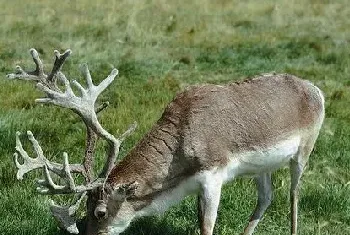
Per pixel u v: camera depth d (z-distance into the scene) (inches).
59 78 340.8
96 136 337.4
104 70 800.3
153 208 347.9
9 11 1197.1
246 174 373.4
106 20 1122.0
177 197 351.6
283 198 440.1
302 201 438.9
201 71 841.5
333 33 1083.3
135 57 872.9
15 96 655.1
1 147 511.8
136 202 341.7
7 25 1053.8
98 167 456.4
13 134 528.4
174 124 347.6
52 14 1172.5
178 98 356.8
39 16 1136.2
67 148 519.8
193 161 344.5
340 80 801.6
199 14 1253.7
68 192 321.4
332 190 446.9
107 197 331.6
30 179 445.4
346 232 415.5
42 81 339.3
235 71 847.1
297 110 383.2
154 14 1237.1
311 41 997.2
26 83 713.0
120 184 332.2
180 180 348.2
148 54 895.1
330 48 960.3
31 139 316.5
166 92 700.7
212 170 347.3
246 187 445.7
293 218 399.9
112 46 938.7
